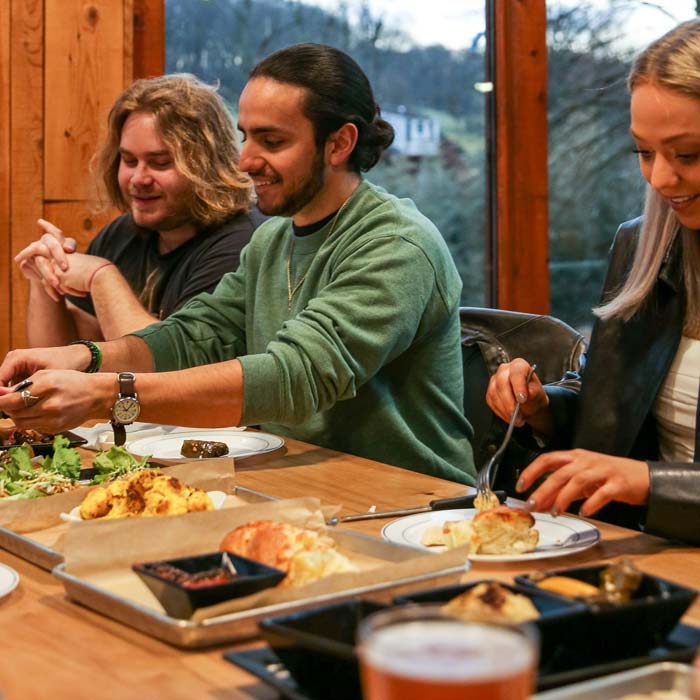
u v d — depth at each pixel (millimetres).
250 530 1116
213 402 1810
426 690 573
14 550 1310
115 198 2977
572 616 869
